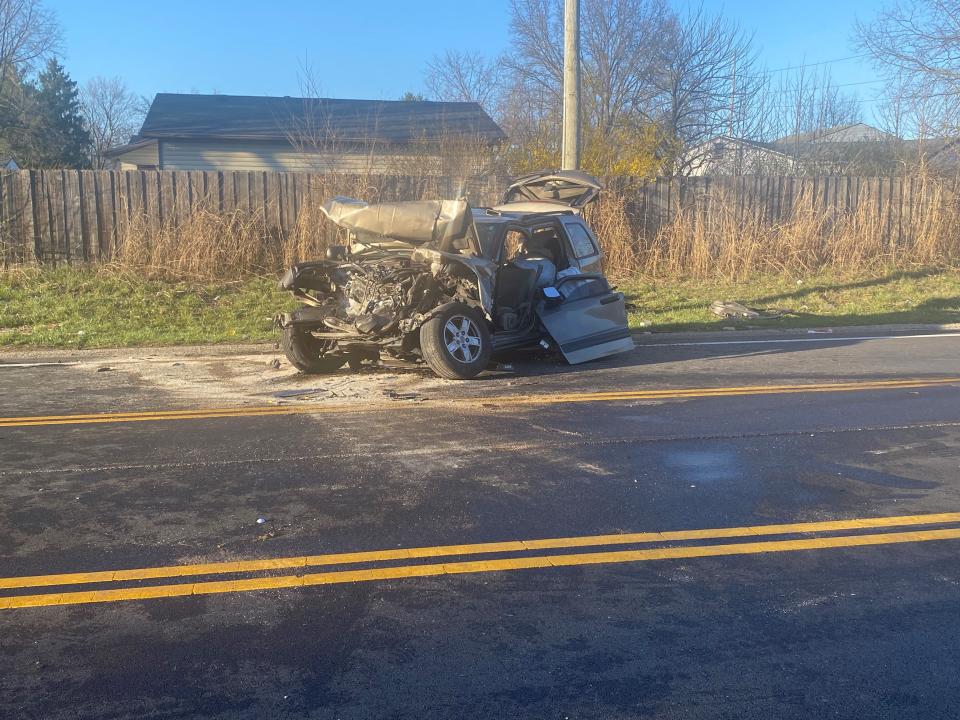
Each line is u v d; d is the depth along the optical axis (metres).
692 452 6.39
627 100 28.16
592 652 3.55
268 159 27.67
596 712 3.13
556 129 22.47
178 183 16.12
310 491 5.48
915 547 4.62
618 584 4.18
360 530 4.83
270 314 13.99
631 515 5.08
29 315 13.39
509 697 3.23
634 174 19.94
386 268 9.15
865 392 8.65
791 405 8.02
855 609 3.93
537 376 9.60
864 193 19.61
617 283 17.25
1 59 33.62
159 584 4.16
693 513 5.12
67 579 4.21
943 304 15.96
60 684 3.31
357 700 3.21
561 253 10.95
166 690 3.27
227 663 3.46
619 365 10.40
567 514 5.09
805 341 12.55
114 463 6.10
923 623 3.79
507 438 6.79
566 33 13.17
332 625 3.77
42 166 37.94
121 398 8.44
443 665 3.45
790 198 19.22
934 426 7.19
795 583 4.19
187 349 11.62
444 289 9.41
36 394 8.65
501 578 4.24
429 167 18.83
